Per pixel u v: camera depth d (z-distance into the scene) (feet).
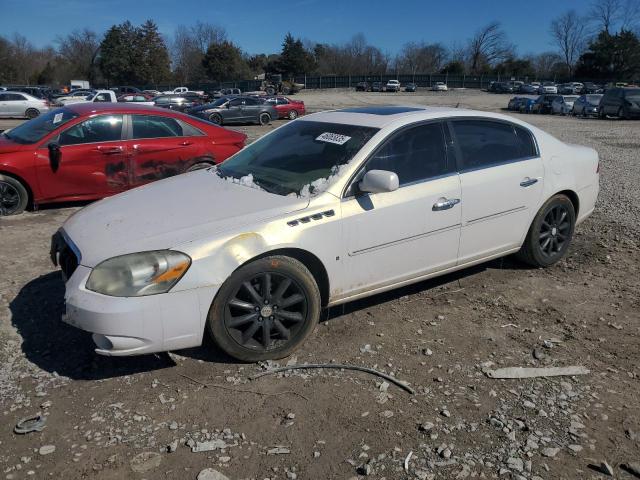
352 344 12.42
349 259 12.37
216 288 10.72
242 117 87.51
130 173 24.09
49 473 8.44
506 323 13.58
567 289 15.71
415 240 13.37
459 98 206.18
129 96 132.87
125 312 10.04
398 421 9.73
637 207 25.18
